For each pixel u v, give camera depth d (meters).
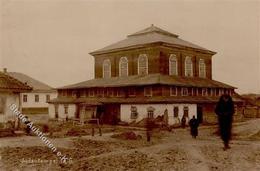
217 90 37.69
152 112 31.67
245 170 14.71
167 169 14.75
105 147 19.09
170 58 38.25
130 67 39.94
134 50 39.53
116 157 16.64
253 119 33.88
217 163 15.44
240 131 24.17
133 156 16.78
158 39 38.66
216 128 28.44
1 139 20.91
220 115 17.72
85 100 37.78
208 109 34.75
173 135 24.16
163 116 30.38
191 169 14.60
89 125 32.31
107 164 15.47
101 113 35.19
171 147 18.64
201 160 15.74
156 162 15.66
